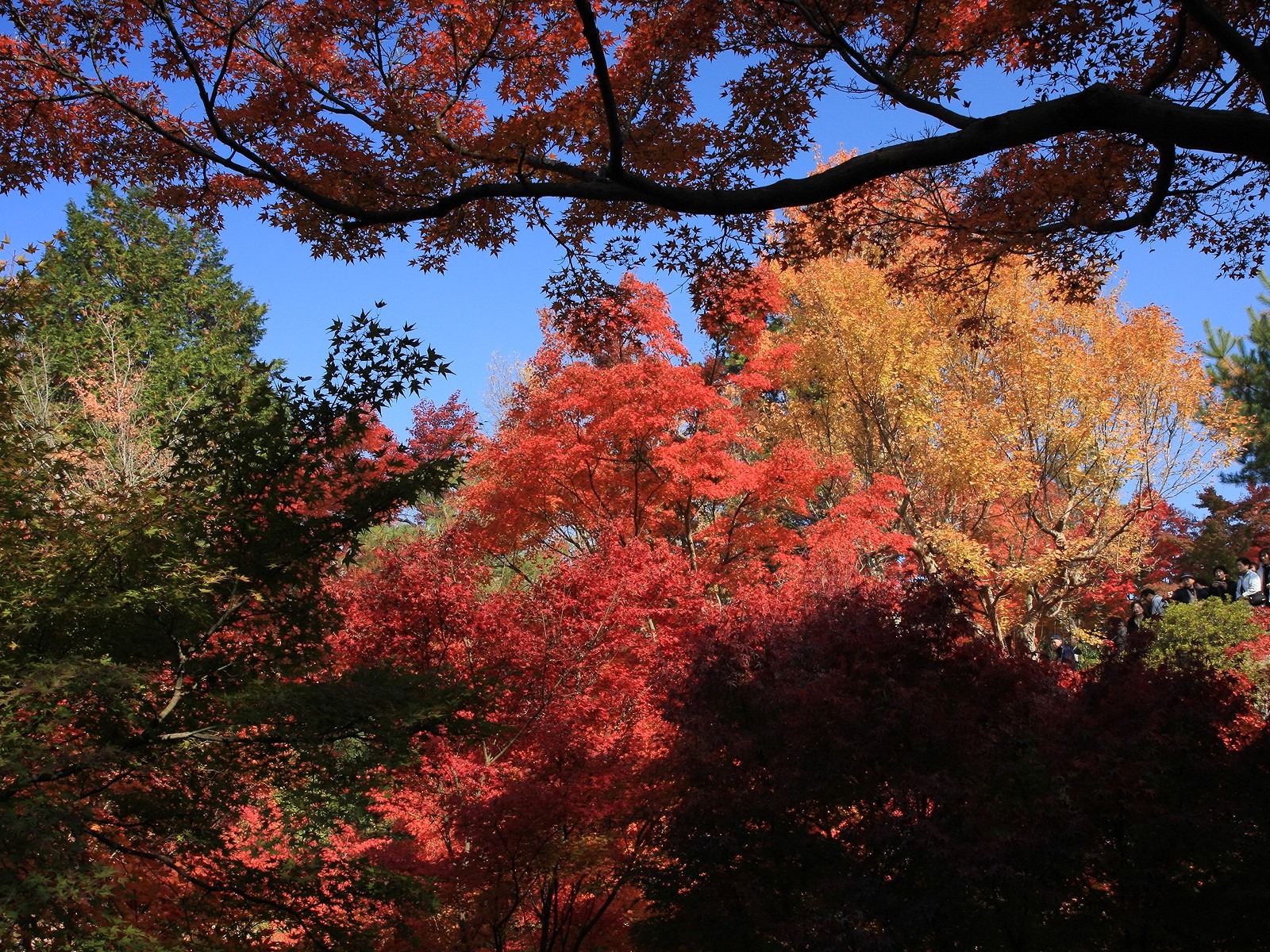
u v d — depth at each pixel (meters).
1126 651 6.18
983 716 6.01
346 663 8.02
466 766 7.51
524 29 7.10
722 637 7.02
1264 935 4.93
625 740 7.62
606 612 8.28
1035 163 7.79
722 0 6.58
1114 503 18.97
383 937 7.15
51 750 4.83
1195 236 7.94
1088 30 6.70
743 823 5.95
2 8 6.31
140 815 5.99
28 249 6.00
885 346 18.70
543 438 12.99
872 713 5.88
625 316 8.42
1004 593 18.17
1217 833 5.15
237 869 6.11
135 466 15.21
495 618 8.31
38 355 16.97
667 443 14.16
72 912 4.57
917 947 5.45
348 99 7.17
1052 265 8.59
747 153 7.18
